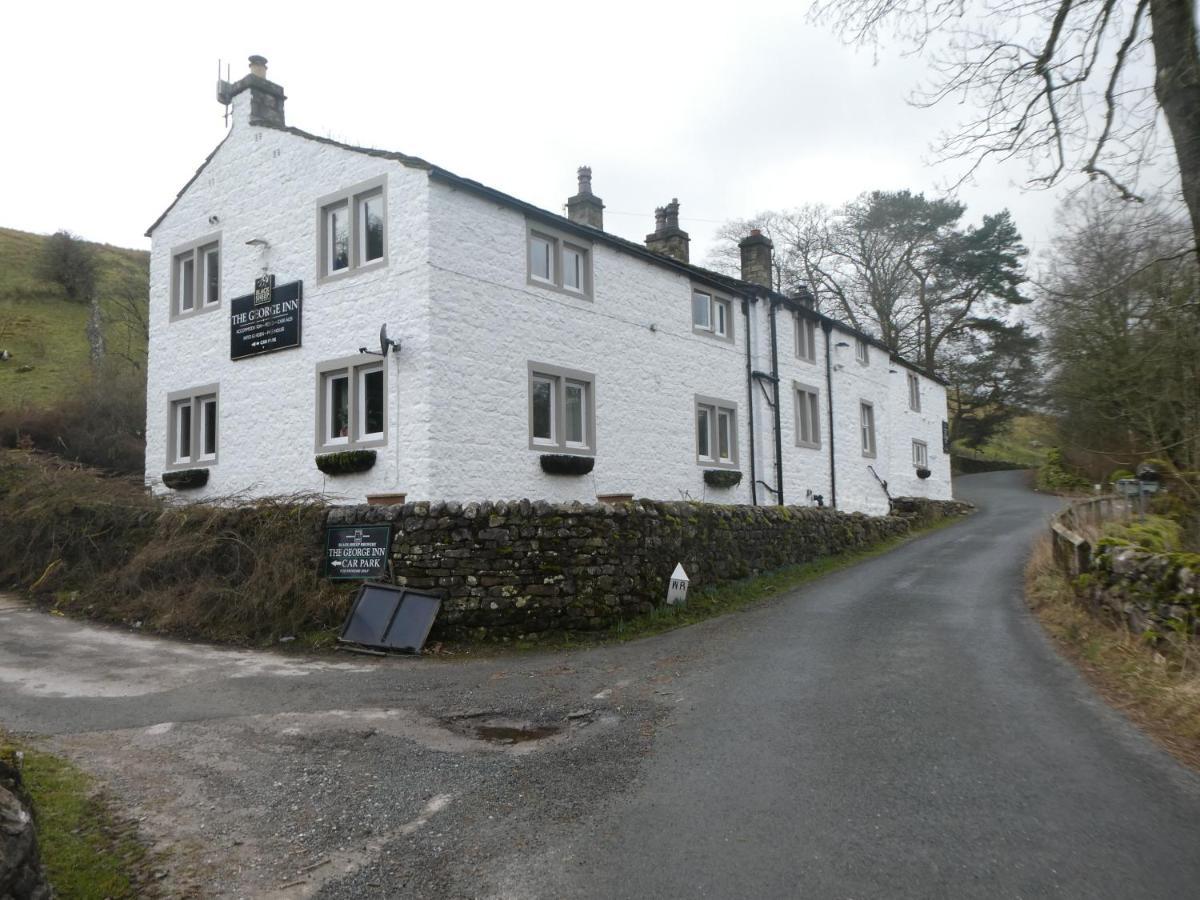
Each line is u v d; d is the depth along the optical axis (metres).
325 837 4.98
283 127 16.58
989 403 47.06
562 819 5.16
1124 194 9.51
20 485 15.54
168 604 12.17
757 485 21.92
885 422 29.66
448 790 5.71
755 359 22.45
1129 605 9.12
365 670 9.70
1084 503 16.84
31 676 9.05
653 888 4.24
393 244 14.70
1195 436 13.74
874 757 6.07
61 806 5.18
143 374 28.89
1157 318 14.68
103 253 51.91
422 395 14.03
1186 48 8.55
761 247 24.55
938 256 44.50
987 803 5.18
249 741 6.86
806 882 4.24
